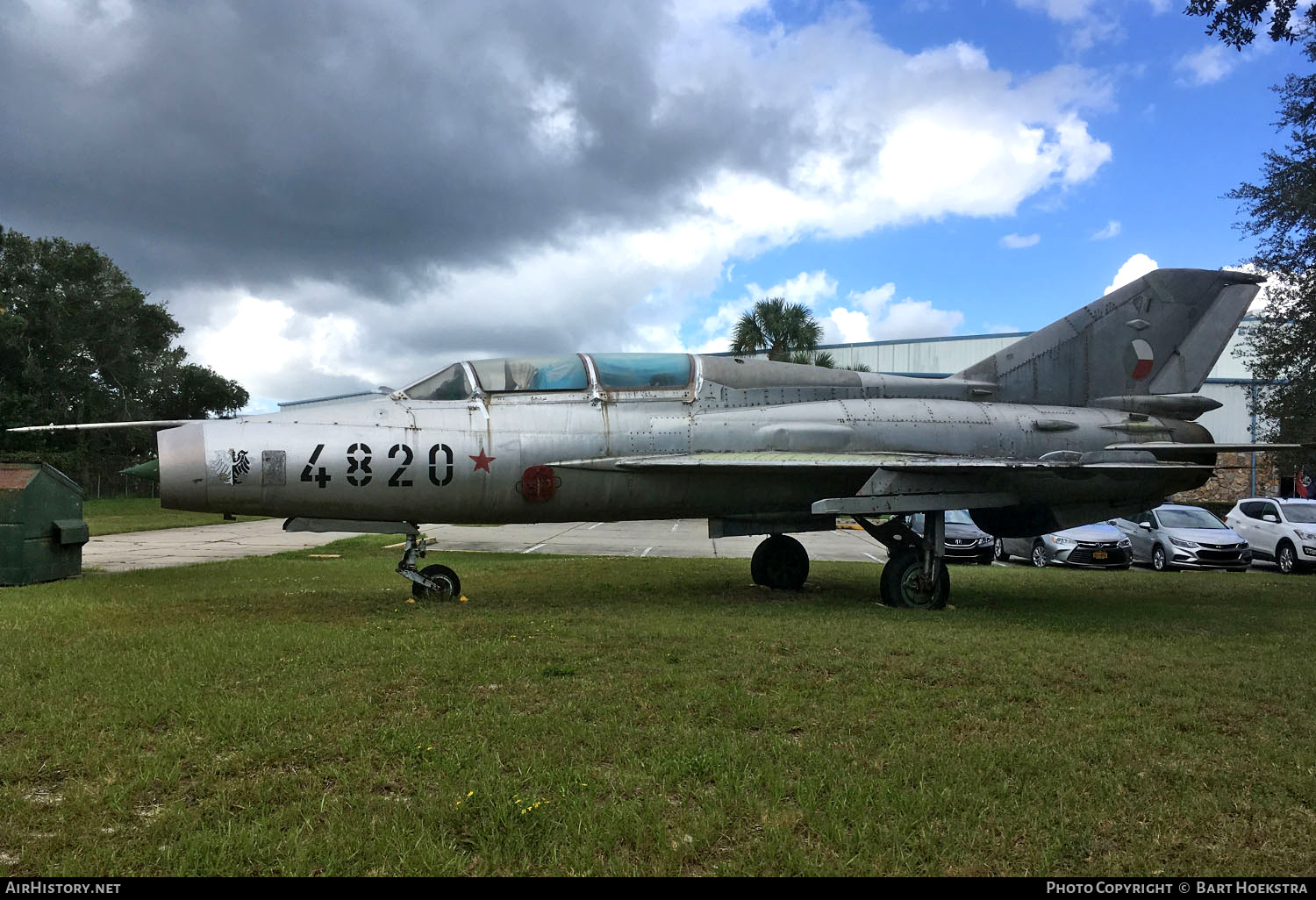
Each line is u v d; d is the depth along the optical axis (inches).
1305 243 792.3
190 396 2315.5
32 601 336.2
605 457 365.4
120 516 1218.0
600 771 148.7
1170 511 730.8
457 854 118.0
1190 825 131.0
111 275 2103.8
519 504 360.5
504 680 208.8
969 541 717.3
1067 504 415.8
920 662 234.7
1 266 1870.1
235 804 133.2
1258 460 1425.9
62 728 166.7
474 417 357.4
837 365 1755.7
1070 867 117.9
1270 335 872.3
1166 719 185.5
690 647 249.8
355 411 349.4
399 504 345.4
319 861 115.8
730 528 403.5
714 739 163.6
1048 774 149.1
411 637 258.2
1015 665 233.8
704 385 391.5
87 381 1957.4
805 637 269.1
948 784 143.3
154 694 188.1
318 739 161.5
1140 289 464.8
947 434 408.8
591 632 270.8
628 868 114.9
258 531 986.7
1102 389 458.9
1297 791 144.3
